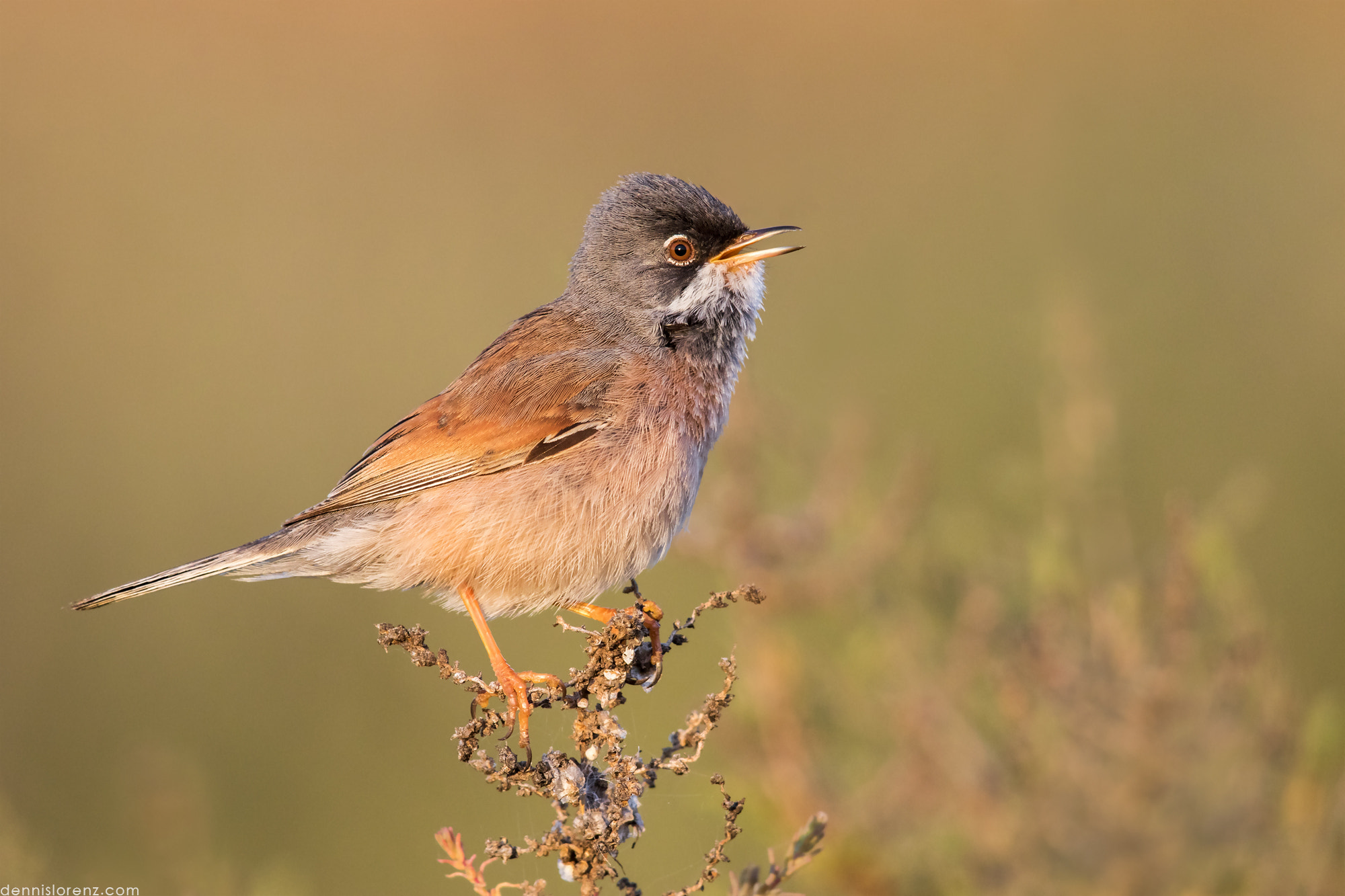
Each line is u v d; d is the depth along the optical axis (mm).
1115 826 8031
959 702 9070
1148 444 15039
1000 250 19922
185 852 10070
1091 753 8188
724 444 11523
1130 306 17734
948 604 10188
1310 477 14602
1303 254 18922
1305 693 11758
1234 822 7980
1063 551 9602
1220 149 21797
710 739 10273
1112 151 22000
